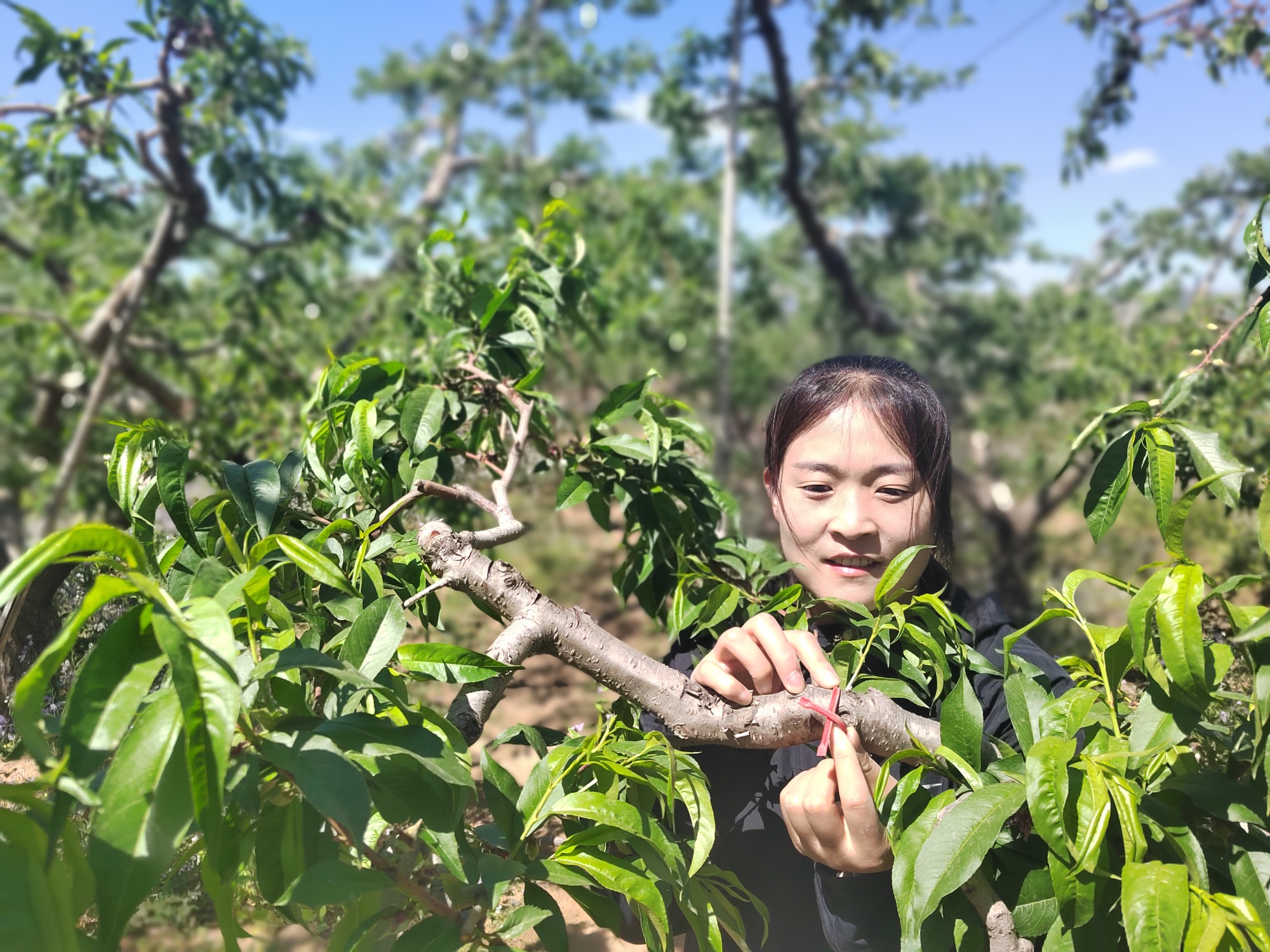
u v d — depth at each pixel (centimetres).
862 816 77
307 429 140
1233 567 239
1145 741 71
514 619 90
